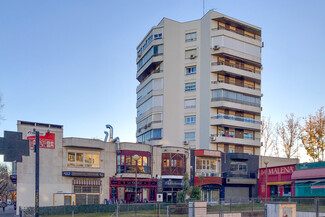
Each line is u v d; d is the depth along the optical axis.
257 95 57.47
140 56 61.03
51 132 35.59
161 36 55.78
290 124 63.91
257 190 50.22
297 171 43.75
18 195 33.19
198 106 54.66
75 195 36.19
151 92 54.81
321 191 40.06
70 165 36.28
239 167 49.66
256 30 58.94
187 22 57.31
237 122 54.47
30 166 34.12
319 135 58.16
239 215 27.05
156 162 42.88
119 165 39.50
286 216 21.00
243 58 56.47
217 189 46.91
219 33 55.00
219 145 53.78
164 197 42.66
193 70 55.97
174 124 54.25
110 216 25.23
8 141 17.17
